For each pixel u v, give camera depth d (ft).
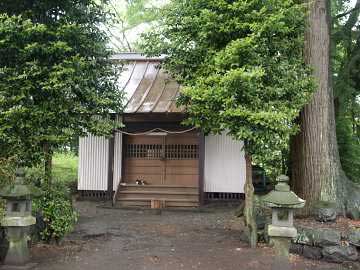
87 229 33.40
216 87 26.12
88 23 28.50
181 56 29.66
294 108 27.48
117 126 29.48
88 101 27.91
